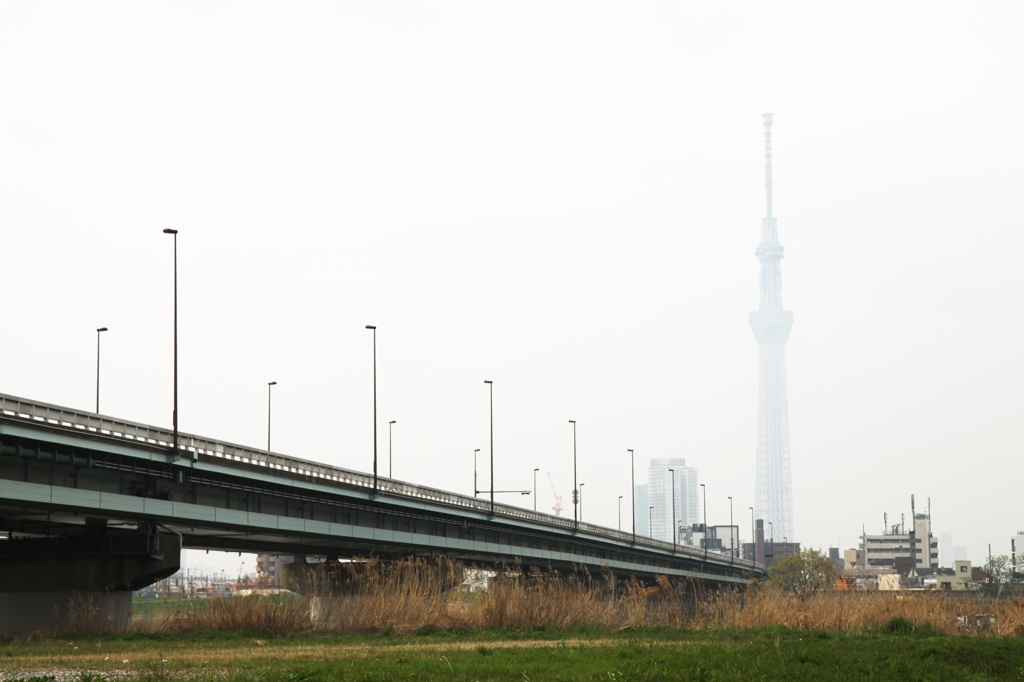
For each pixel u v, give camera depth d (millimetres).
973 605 74250
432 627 63469
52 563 66875
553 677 36000
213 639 56906
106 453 61812
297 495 80500
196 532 79500
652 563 163875
